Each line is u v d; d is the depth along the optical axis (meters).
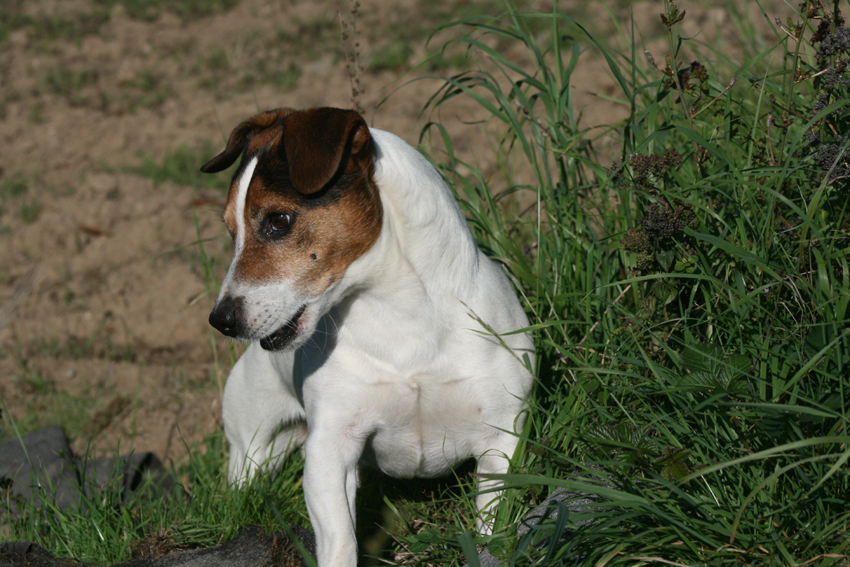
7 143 11.08
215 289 5.54
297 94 11.52
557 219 4.55
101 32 15.04
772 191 3.28
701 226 3.66
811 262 3.44
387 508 4.12
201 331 7.13
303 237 3.37
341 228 3.38
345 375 3.60
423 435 3.75
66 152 10.66
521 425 3.72
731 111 4.18
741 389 3.04
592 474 3.23
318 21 14.51
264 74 12.52
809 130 3.71
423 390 3.60
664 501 2.94
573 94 9.41
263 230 3.42
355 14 4.78
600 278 4.38
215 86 12.33
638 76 6.06
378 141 3.56
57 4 16.45
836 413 2.72
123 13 15.91
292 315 3.39
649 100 4.89
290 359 4.11
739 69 4.05
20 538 4.25
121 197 9.29
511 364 3.65
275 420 4.59
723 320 3.58
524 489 3.47
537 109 7.49
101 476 5.15
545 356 4.14
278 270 3.38
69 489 4.48
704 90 4.07
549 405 3.99
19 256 8.45
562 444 3.64
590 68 10.12
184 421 6.13
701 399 3.28
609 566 2.83
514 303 3.85
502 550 3.15
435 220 3.52
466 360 3.58
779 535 2.80
